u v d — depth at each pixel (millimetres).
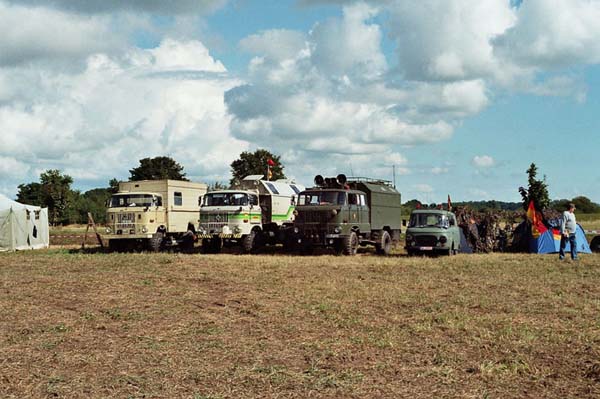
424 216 22391
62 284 14844
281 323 9891
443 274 16219
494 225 25438
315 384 6617
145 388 6559
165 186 25812
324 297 12391
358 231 23672
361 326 9547
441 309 10891
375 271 17141
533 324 9523
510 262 19109
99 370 7270
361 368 7250
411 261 19859
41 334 9250
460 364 7375
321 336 8945
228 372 7113
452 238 22172
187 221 27078
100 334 9242
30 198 69000
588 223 48875
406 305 11406
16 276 16703
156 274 16781
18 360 7738
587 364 7293
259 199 26375
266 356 7828
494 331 9031
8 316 10750
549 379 6758
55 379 6871
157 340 8766
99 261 20844
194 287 14203
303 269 17812
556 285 13938
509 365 7242
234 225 24391
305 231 23094
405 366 7312
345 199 22984
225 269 17906
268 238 25906
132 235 24844
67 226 63219
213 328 9539
